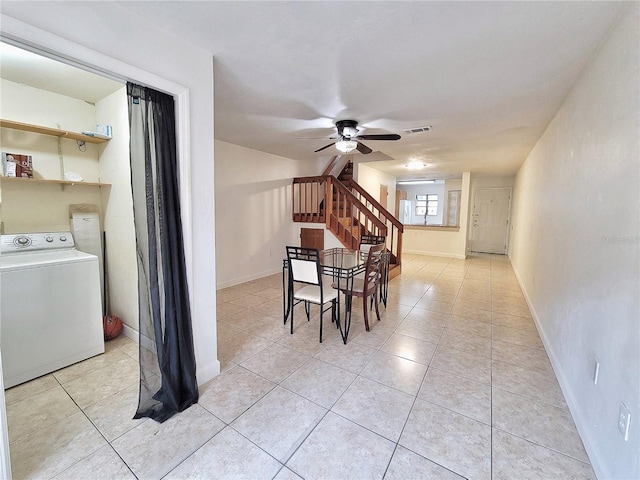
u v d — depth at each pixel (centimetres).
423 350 262
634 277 120
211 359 216
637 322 116
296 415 179
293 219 599
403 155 528
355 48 185
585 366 168
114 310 298
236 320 331
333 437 162
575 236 205
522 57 192
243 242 499
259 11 152
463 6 145
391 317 343
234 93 255
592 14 148
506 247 822
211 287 211
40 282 217
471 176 742
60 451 152
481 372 227
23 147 245
